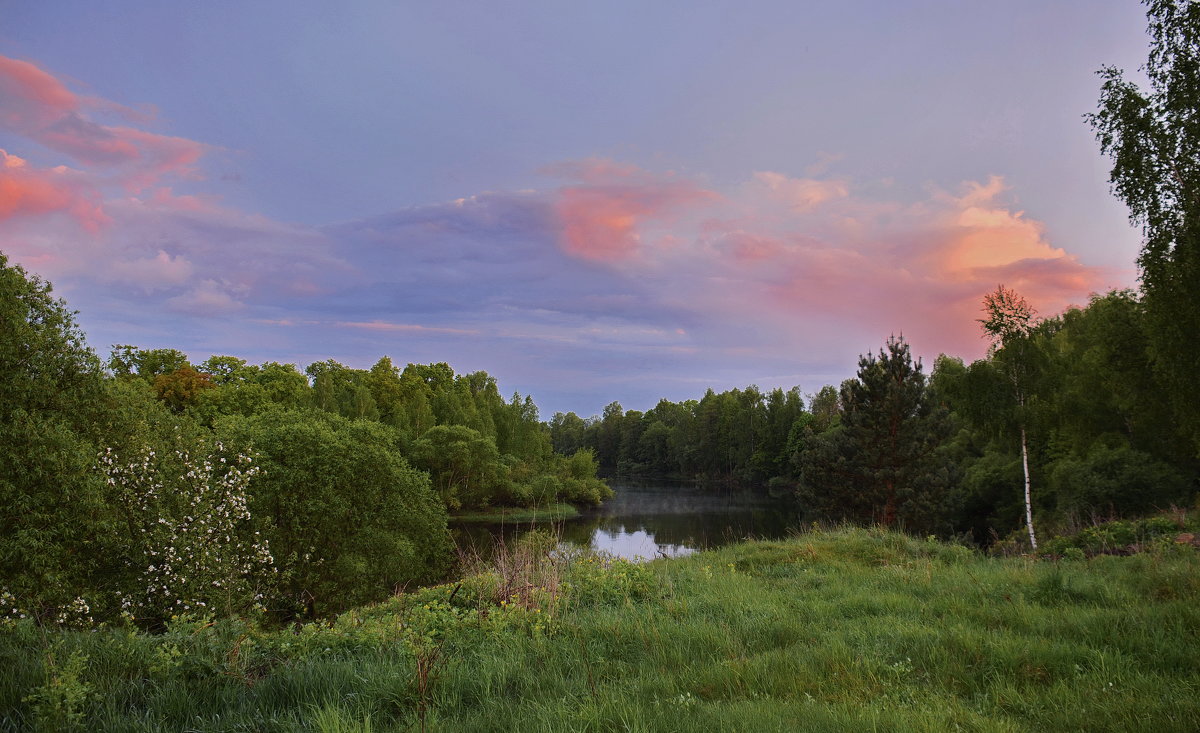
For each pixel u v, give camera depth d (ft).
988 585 30.83
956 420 141.49
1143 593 27.17
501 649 21.47
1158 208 63.16
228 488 60.03
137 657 19.19
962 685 17.34
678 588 33.65
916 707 15.02
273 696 17.01
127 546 48.08
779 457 313.73
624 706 14.96
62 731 13.99
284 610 70.79
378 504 84.33
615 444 556.51
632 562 38.50
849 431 108.06
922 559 42.80
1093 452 99.50
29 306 47.60
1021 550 57.93
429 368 308.40
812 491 108.47
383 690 17.06
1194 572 27.40
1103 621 22.20
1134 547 41.93
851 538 49.65
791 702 15.66
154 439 54.95
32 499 40.45
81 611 41.55
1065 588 28.45
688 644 21.84
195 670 18.40
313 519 75.87
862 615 26.37
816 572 40.45
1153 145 62.08
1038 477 116.98
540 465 253.85
